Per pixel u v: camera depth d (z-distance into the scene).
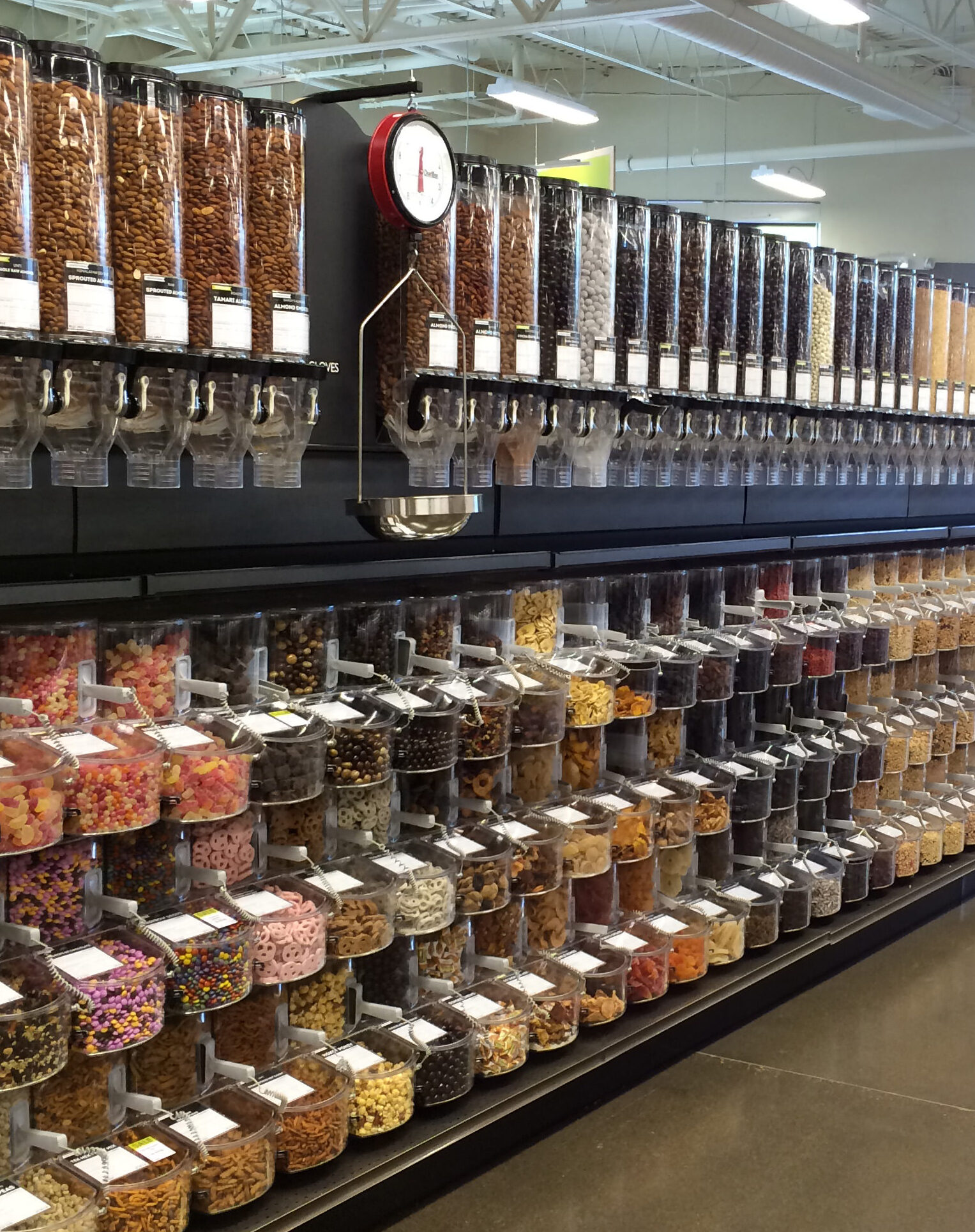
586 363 2.64
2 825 1.70
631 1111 2.68
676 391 2.86
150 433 1.92
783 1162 2.50
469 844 2.50
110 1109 1.94
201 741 2.00
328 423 2.44
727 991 3.06
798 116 11.57
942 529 4.50
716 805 3.13
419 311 2.33
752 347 3.09
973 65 9.55
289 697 2.27
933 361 3.91
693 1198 2.36
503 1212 2.29
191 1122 1.99
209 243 1.94
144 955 1.91
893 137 10.95
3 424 1.69
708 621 3.29
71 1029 1.82
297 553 2.58
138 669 2.03
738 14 7.03
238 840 2.14
